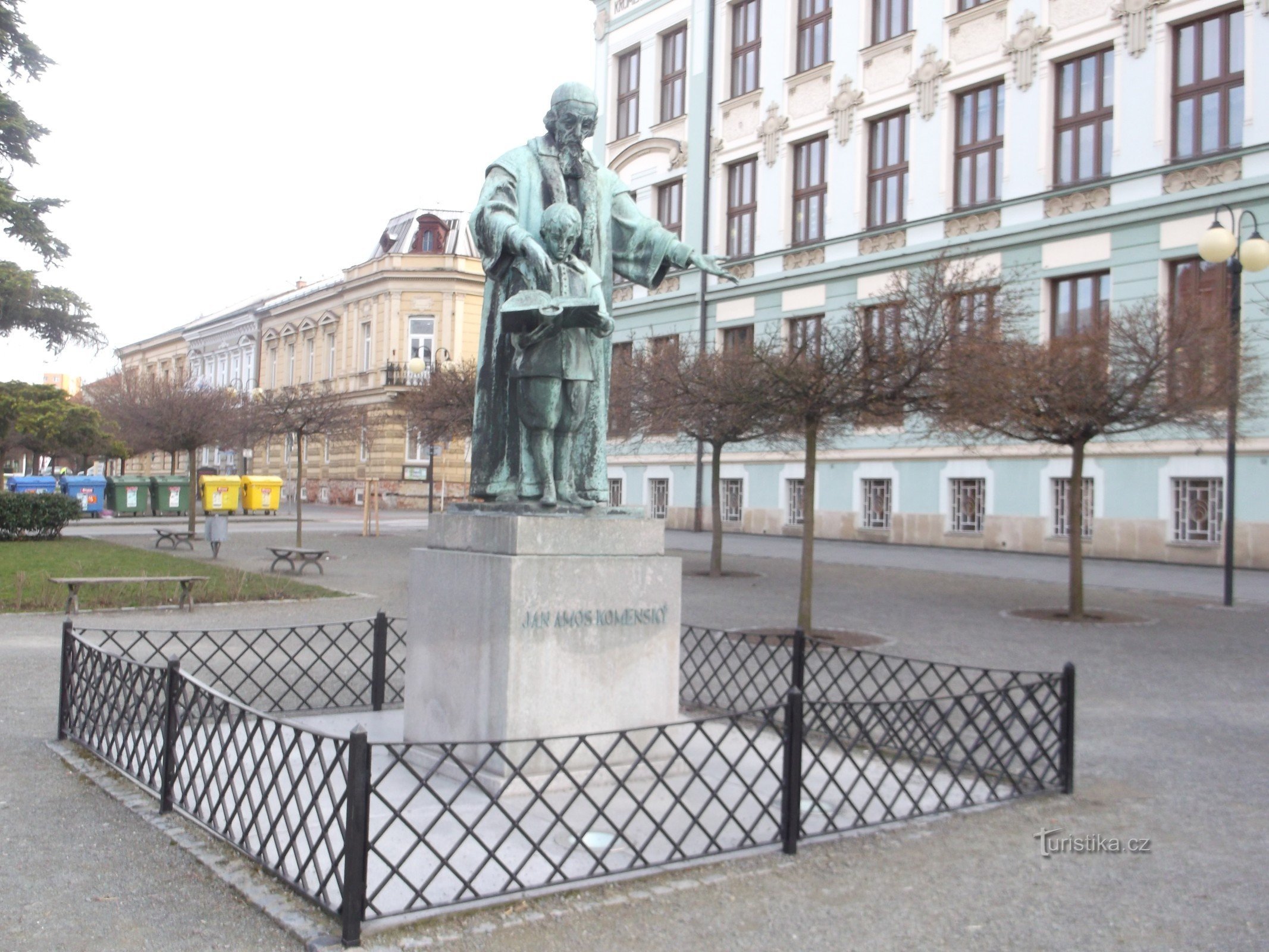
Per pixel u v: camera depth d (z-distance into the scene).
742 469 29.69
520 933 3.85
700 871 4.52
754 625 12.79
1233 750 7.02
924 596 15.87
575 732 5.33
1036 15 22.67
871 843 4.96
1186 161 20.03
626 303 32.91
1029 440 13.84
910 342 11.84
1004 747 7.17
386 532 30.67
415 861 4.44
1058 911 4.21
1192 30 20.38
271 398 26.39
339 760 3.90
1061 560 21.06
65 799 5.46
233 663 7.88
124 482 39.19
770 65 29.02
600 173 6.22
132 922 3.95
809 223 28.22
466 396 26.05
